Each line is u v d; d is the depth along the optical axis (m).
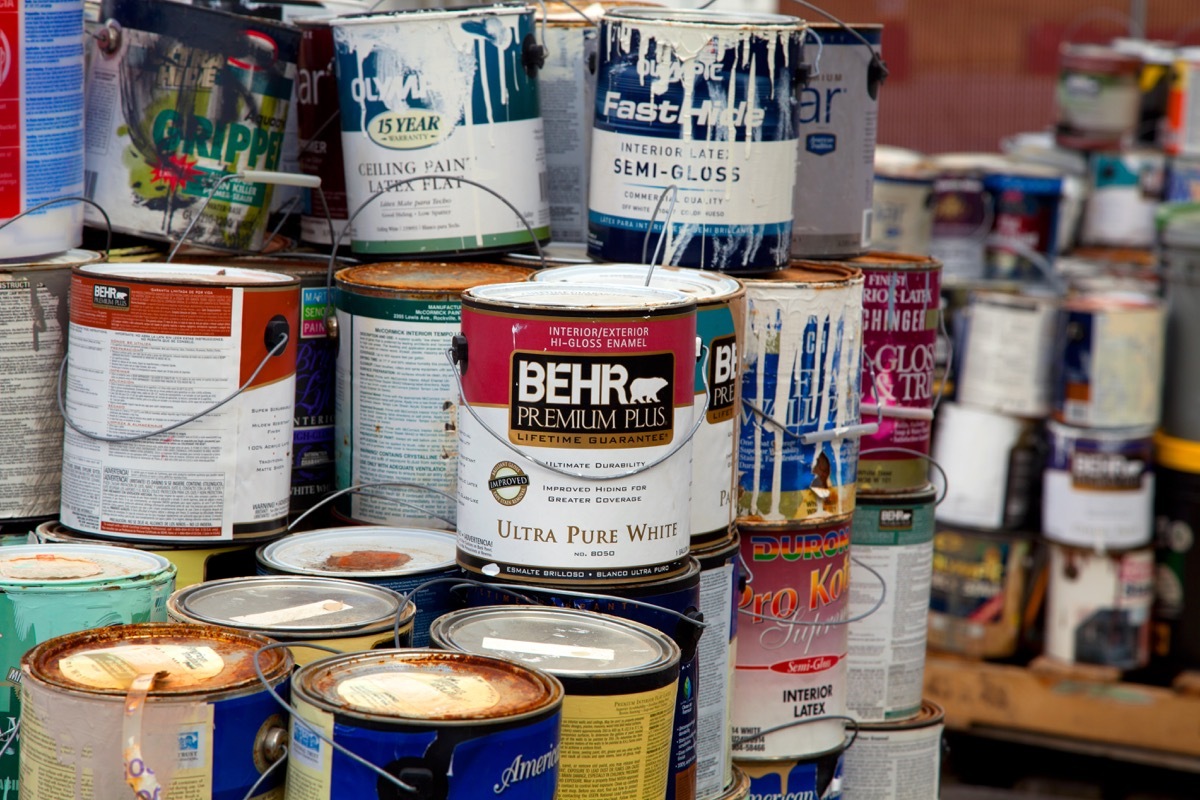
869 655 2.68
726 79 2.27
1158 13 7.30
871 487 2.65
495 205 2.44
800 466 2.34
